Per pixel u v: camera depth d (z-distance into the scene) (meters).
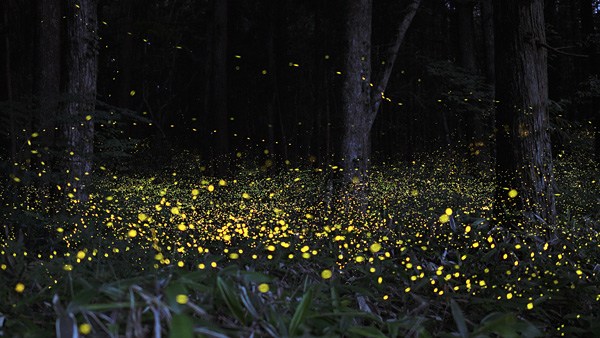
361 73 9.73
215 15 19.31
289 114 29.31
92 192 7.78
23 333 2.10
